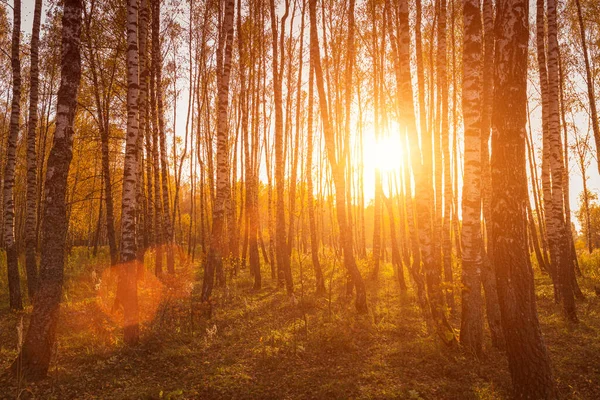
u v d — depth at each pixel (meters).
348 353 7.98
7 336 9.12
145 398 6.15
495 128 6.04
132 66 9.51
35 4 13.26
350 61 15.57
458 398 6.07
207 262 11.28
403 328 9.54
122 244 8.90
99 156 22.38
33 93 13.07
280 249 15.66
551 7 11.70
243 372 7.15
